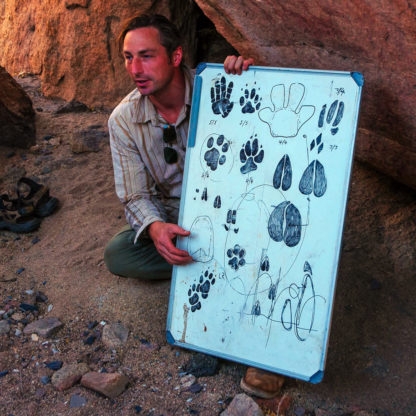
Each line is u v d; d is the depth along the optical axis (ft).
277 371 7.06
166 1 15.30
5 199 11.53
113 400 7.41
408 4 6.19
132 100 8.26
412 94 7.28
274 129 7.04
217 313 7.43
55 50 16.72
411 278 9.23
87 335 8.63
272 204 7.07
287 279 7.01
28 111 14.15
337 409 7.22
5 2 19.66
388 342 8.21
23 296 9.49
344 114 6.69
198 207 7.48
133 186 8.53
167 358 8.13
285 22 8.45
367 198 10.93
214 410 7.22
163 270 9.37
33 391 7.57
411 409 7.16
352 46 7.62
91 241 10.83
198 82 7.39
